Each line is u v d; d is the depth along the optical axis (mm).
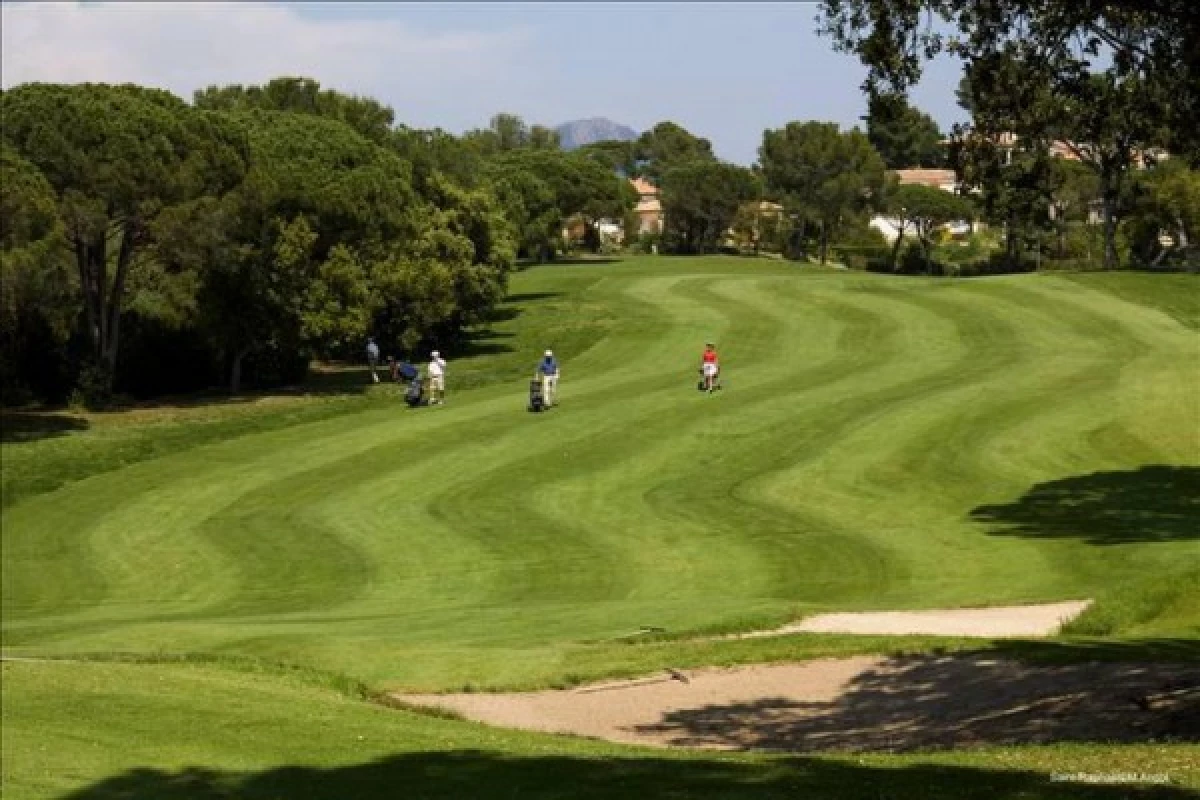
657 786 12062
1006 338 59438
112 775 13164
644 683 18828
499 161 111750
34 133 49969
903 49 17500
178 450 44656
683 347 61688
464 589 27531
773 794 11469
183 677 18641
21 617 27453
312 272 58844
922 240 124250
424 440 43469
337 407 52281
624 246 139500
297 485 38312
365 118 74375
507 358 63656
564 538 31328
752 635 21453
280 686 18297
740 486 35594
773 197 130500
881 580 26250
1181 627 20500
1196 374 47219
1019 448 37875
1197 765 11719
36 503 38062
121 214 52906
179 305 57375
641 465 38469
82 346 58469
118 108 51781
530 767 13234
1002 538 29141
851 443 39469
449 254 67062
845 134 127125
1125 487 33250
